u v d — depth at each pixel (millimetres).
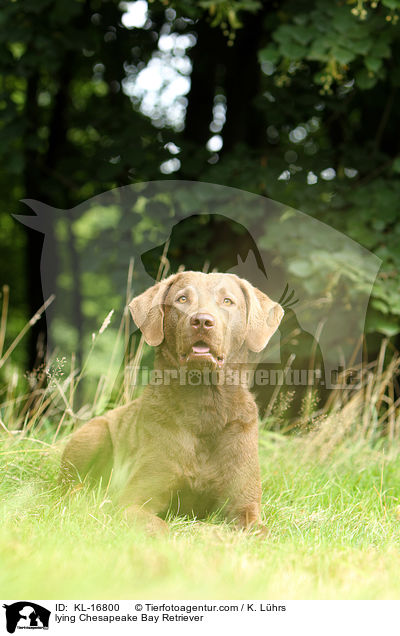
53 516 3812
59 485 4543
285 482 4805
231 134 8289
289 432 6160
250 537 3715
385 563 3299
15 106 7750
